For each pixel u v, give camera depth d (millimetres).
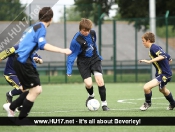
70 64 30547
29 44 22375
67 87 61656
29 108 23047
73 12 69500
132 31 83250
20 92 31297
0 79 69562
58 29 75500
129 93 49875
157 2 92812
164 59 29719
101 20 69312
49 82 71125
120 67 73625
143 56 83812
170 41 78812
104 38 85062
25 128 22562
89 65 30703
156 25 69375
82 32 29750
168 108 31328
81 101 39875
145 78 72062
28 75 22469
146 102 30422
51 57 82438
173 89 55875
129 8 93812
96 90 55375
